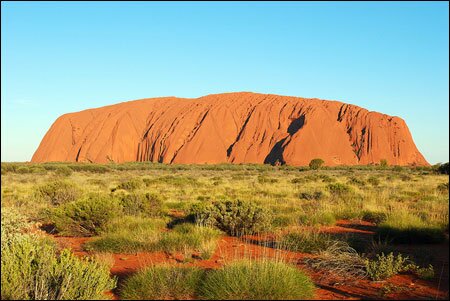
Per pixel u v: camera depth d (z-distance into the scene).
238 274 5.86
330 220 12.25
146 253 8.63
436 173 46.84
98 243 9.05
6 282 5.13
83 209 11.16
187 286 5.88
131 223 11.31
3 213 7.54
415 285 6.30
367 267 6.74
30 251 5.83
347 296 5.79
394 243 9.49
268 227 10.99
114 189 24.25
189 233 9.91
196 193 23.41
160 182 30.94
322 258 7.48
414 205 15.01
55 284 5.37
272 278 5.73
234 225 10.90
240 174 54.91
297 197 20.08
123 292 5.80
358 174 54.91
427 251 8.39
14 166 54.03
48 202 17.22
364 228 11.54
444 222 11.04
